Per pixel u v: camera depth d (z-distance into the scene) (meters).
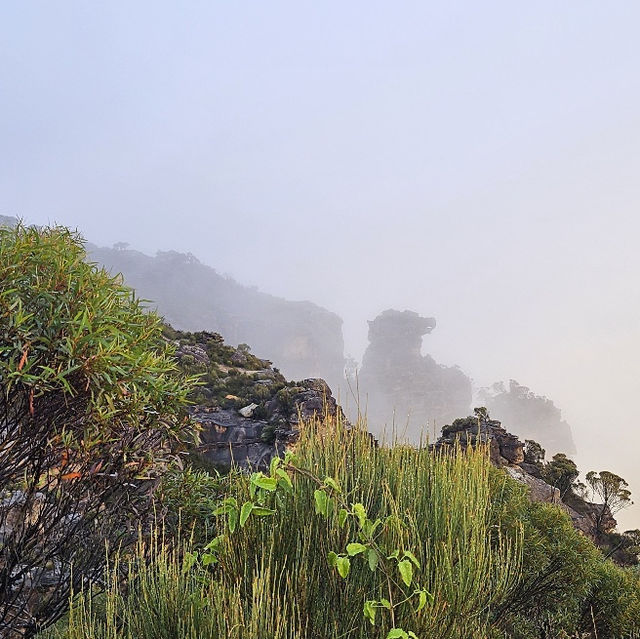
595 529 22.80
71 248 2.84
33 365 2.52
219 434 23.25
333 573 2.07
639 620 4.12
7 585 2.61
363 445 2.63
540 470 28.03
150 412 2.97
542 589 4.12
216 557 2.34
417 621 2.00
